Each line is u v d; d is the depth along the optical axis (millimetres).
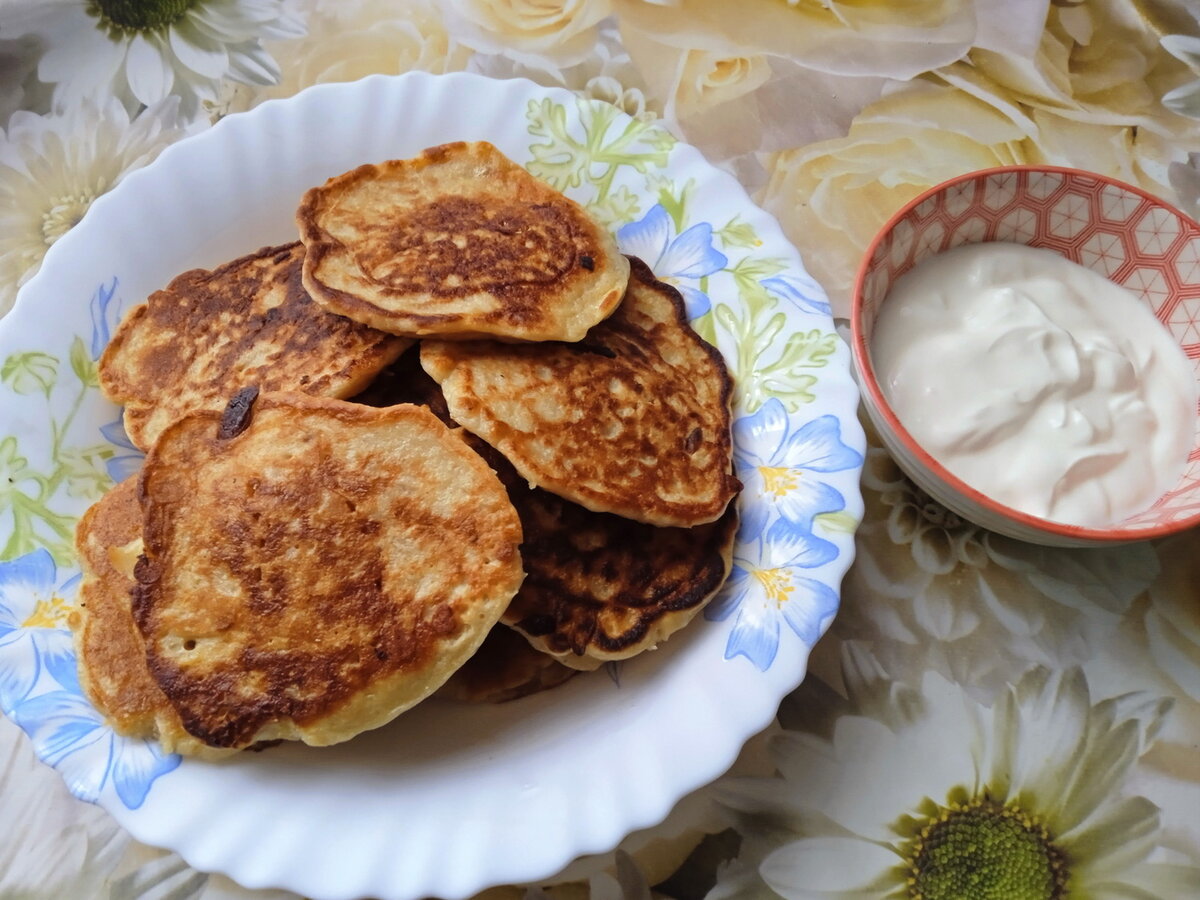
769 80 355
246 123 304
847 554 243
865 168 339
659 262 307
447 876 213
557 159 315
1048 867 232
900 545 278
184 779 223
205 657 227
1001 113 348
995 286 281
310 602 229
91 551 252
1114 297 283
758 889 231
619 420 262
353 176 289
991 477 259
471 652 228
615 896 231
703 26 366
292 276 289
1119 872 232
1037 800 240
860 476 260
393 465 238
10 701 229
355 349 260
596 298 278
